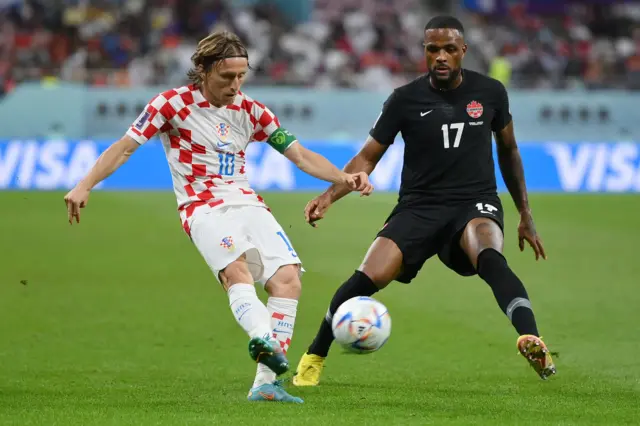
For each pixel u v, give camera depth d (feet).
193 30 357.82
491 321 113.70
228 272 67.41
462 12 386.73
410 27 369.09
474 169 78.33
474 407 68.03
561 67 346.54
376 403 69.21
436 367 88.38
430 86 78.59
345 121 298.15
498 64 324.39
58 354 93.61
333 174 72.74
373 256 76.48
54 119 289.33
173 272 150.82
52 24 350.43
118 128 292.20
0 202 246.27
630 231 199.21
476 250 74.28
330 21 365.61
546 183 282.15
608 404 69.87
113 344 99.19
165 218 219.82
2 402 69.21
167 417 62.34
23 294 130.21
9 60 326.44
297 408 66.33
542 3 396.57
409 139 79.05
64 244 180.45
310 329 109.81
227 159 70.23
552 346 99.30
